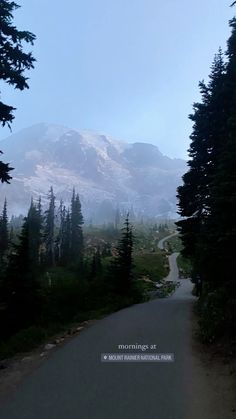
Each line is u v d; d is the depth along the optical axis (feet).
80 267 221.46
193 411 23.15
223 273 46.75
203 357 35.22
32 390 27.55
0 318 55.52
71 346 42.11
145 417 22.43
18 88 45.68
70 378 30.12
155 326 53.93
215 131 72.28
